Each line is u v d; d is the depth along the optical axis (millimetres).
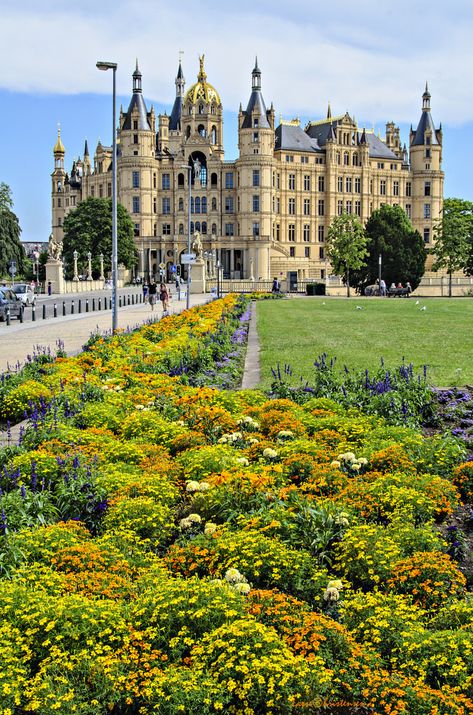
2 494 13398
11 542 11430
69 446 16656
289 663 8594
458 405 21469
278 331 50719
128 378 24922
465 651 8820
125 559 11453
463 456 16547
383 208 159500
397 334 46875
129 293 131250
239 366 33125
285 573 10953
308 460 15281
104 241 178000
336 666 9023
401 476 14508
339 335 46719
